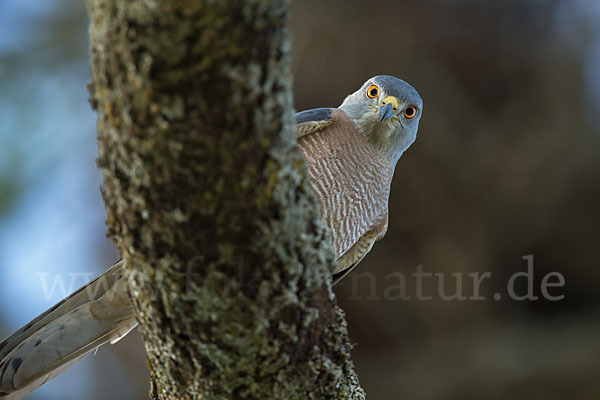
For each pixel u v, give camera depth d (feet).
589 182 42.96
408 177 42.37
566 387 39.50
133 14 9.31
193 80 9.55
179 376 12.25
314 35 39.34
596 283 44.11
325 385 12.62
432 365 41.63
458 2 41.81
